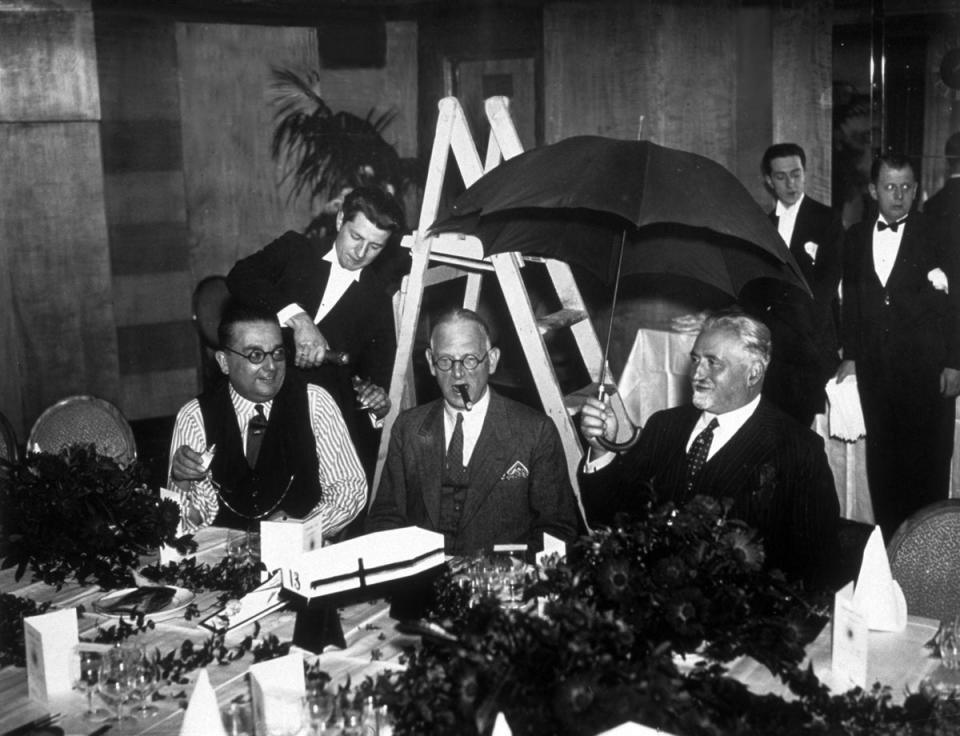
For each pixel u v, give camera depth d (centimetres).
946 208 484
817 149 531
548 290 586
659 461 285
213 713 169
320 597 215
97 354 614
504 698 169
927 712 182
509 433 297
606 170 273
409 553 224
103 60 615
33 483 251
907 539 264
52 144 590
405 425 304
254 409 312
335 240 391
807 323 445
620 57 539
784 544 268
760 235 268
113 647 197
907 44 525
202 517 300
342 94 698
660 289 520
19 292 594
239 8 654
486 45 621
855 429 439
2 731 188
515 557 257
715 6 521
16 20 576
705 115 531
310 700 179
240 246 685
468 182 400
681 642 195
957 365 421
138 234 645
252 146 680
